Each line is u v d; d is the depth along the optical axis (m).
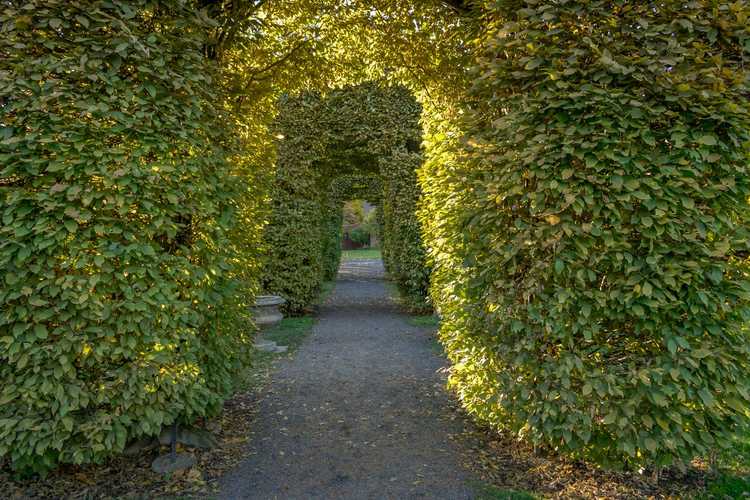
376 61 4.52
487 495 2.52
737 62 2.34
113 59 2.41
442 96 4.14
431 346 6.45
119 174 2.32
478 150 2.89
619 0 2.33
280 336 7.05
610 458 2.53
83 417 2.46
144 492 2.54
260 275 4.18
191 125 2.61
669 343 2.29
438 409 3.95
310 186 8.98
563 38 2.46
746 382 2.39
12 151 2.26
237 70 3.87
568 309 2.47
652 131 2.34
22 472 2.57
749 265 2.38
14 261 2.24
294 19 3.89
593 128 2.34
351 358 5.77
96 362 2.45
